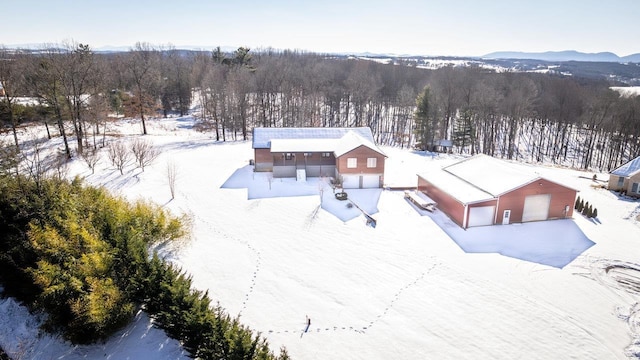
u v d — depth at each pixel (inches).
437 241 957.2
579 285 764.6
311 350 592.7
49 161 1349.7
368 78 3193.9
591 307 698.8
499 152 2439.7
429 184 1240.2
